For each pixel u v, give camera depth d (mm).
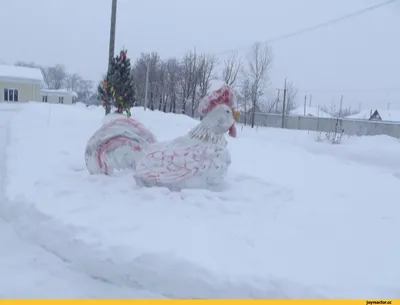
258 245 4090
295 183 6984
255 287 3410
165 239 4066
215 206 5039
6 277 3871
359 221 5078
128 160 6051
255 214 4980
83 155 8070
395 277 3602
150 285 3678
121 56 15125
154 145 5941
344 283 3465
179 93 47031
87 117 16438
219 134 5602
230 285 3443
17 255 4312
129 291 3697
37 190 5578
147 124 14852
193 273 3551
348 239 4418
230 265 3648
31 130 11359
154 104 47438
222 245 4023
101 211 4781
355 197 6391
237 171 7074
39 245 4512
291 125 45688
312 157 11109
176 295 3584
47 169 6914
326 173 8508
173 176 5469
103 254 3883
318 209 5438
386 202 6172
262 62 48625
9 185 5961
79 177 6258
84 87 81375
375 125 36719
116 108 15422
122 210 4828
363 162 15125
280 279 3445
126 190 5465
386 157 15453
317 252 4020
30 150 8484
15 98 40250
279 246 4098
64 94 53281
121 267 3770
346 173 8805
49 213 4680
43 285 3770
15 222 5008
